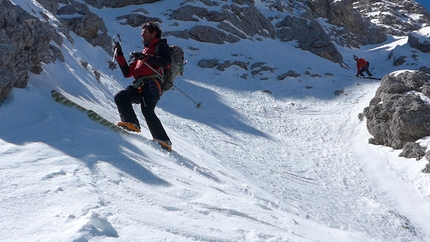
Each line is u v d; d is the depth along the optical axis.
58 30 13.16
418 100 16.11
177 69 5.75
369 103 18.84
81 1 31.89
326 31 40.84
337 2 43.06
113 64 5.62
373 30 44.56
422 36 36.66
